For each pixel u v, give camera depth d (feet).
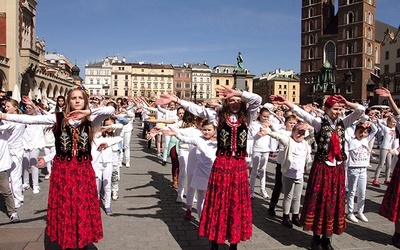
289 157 20.72
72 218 14.74
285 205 21.45
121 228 20.52
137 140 70.08
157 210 24.08
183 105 17.37
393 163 28.35
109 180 22.91
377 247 18.61
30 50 122.93
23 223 20.89
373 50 230.68
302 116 18.63
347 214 23.25
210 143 19.52
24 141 27.55
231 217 16.03
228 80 371.15
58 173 14.96
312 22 256.32
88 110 14.94
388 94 20.15
